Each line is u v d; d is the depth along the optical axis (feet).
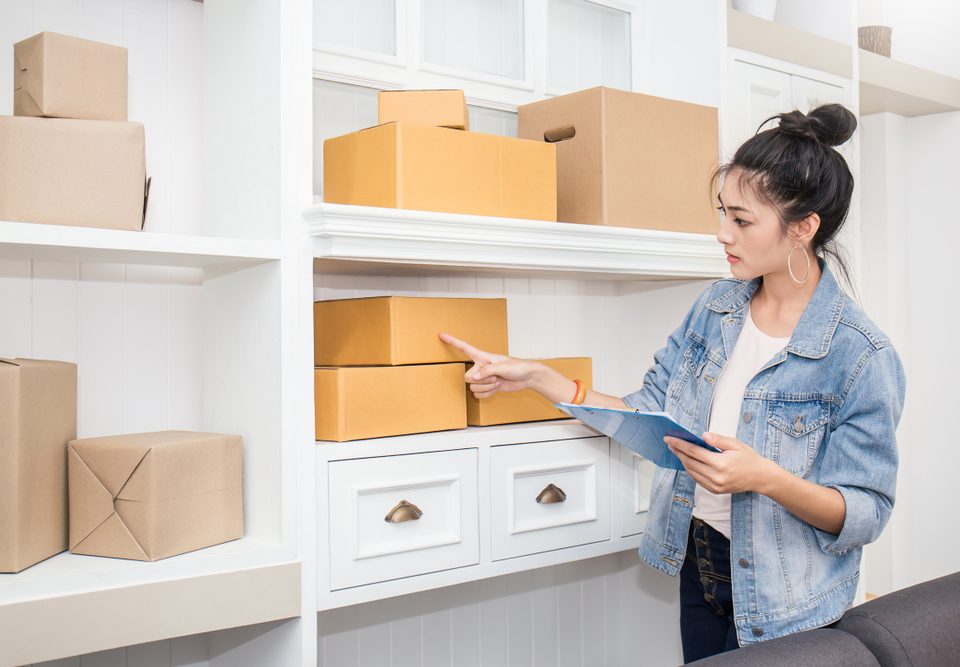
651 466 6.30
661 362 5.56
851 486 4.39
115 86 4.56
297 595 4.64
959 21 10.53
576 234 5.49
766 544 4.60
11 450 4.08
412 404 5.19
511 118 6.98
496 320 5.71
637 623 7.66
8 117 4.23
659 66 7.25
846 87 7.71
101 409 5.29
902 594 3.66
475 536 5.32
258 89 4.89
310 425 4.70
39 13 5.10
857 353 4.43
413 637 6.54
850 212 7.32
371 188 5.04
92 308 5.26
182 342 5.59
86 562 4.29
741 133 6.84
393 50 6.39
